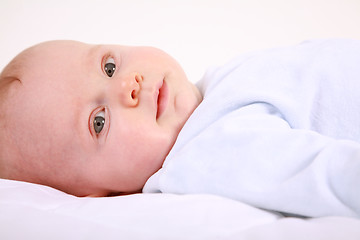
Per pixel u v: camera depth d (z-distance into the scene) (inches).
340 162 30.1
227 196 34.5
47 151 46.1
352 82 41.4
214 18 89.0
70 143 45.6
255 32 86.5
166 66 48.8
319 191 29.8
